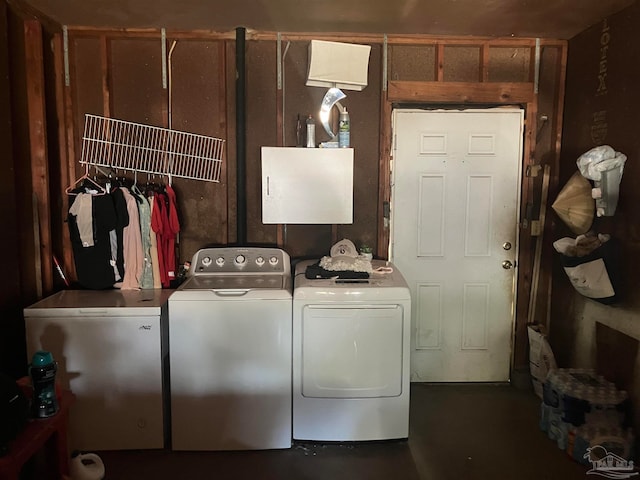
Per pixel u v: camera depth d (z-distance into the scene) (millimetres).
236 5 2637
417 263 3373
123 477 2383
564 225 3176
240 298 2520
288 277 2916
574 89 3121
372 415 2633
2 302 2516
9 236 2574
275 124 3217
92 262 2938
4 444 1519
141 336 2535
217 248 3057
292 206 3041
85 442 2584
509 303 3393
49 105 2949
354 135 3258
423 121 3271
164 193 3084
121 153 3133
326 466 2494
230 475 2414
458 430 2842
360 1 2557
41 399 1760
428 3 2576
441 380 3408
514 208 3350
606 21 2791
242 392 2572
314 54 3008
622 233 2629
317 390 2596
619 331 2658
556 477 2402
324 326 2555
